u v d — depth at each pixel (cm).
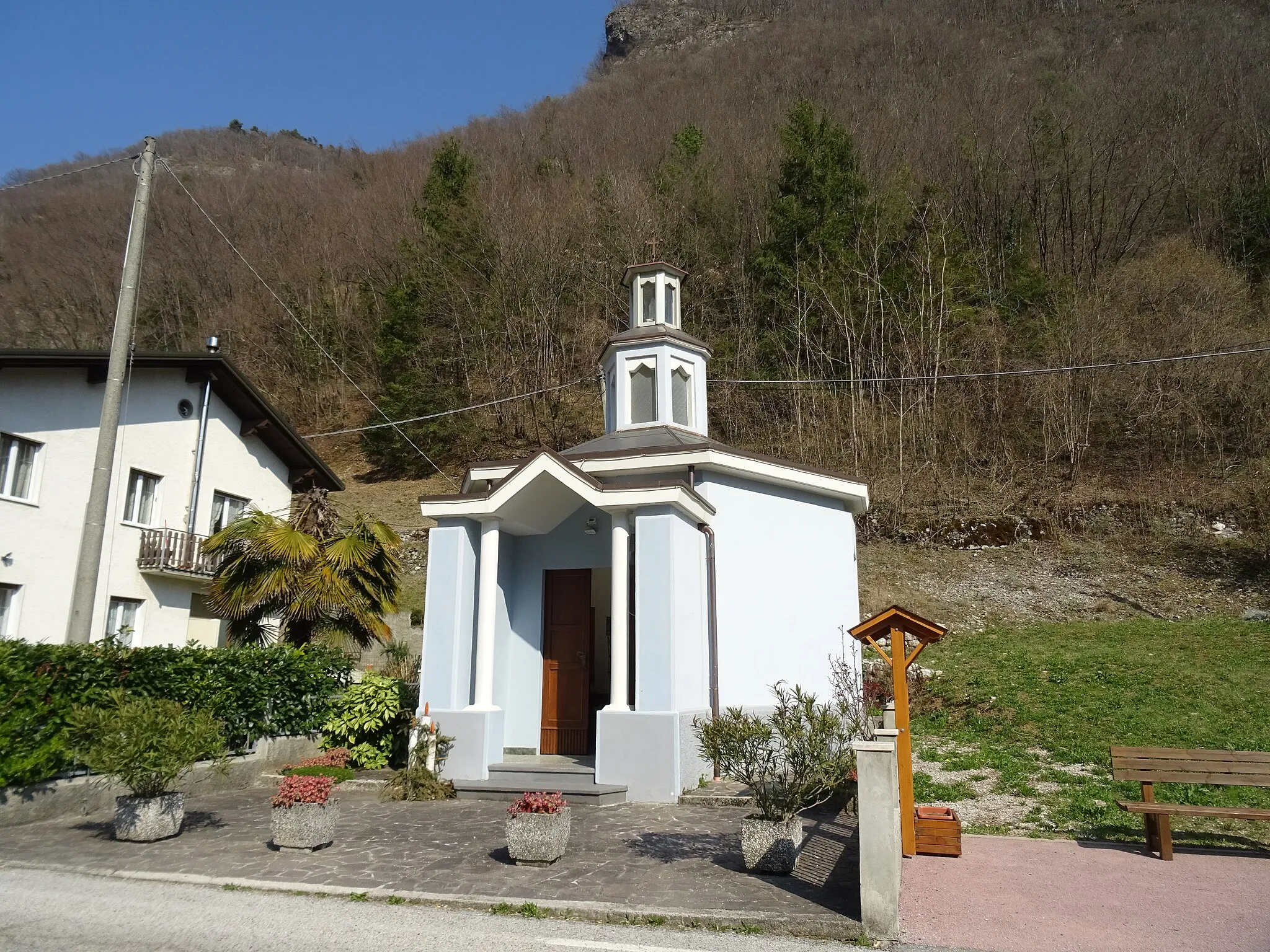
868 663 1830
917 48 5912
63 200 4959
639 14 10219
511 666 1301
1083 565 2419
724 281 3725
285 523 1470
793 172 3584
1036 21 5959
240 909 632
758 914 612
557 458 1150
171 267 4616
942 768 1224
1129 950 561
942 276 3148
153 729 870
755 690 1268
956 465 2950
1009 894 695
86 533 1145
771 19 8956
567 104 6341
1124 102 4156
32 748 953
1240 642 1767
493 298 3869
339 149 7756
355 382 4275
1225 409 2803
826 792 973
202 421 2112
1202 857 833
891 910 579
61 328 4375
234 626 1487
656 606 1091
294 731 1359
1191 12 5312
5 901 649
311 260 4644
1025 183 3791
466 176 4391
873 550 2639
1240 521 2484
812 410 3162
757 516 1354
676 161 4291
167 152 7406
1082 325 3022
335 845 838
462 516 1211
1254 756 826
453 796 1086
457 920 610
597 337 3784
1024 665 1739
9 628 1634
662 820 936
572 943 559
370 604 1466
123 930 571
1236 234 3512
